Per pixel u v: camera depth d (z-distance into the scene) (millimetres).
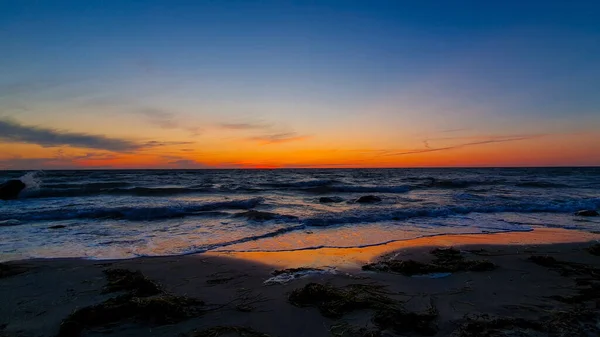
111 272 6371
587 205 16297
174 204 15992
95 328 4184
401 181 37156
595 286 5844
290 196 22516
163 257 7680
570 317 4473
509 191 25188
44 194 20125
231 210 15359
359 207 16062
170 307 4613
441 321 4449
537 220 13117
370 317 4562
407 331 4184
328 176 53562
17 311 4660
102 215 13297
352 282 6012
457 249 8555
